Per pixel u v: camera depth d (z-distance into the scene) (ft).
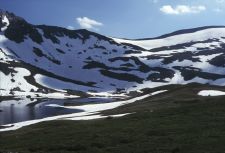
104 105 529.86
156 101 354.95
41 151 142.10
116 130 177.17
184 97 352.49
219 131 143.54
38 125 266.36
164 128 164.86
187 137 138.21
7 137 211.82
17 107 590.96
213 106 213.46
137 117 222.48
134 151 124.57
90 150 134.00
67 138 170.09
